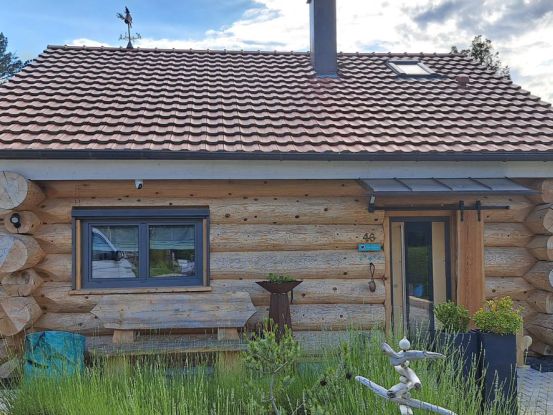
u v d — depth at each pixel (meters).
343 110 9.48
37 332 7.18
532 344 8.54
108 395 5.31
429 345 6.39
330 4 11.36
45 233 7.76
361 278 8.18
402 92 10.55
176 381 5.75
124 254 8.01
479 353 5.93
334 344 6.84
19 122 8.23
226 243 8.00
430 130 8.83
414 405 4.09
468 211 8.38
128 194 7.95
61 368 6.18
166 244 8.06
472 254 8.35
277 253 8.08
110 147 7.57
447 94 10.56
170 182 7.95
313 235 8.09
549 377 7.43
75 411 4.94
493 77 11.65
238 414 4.94
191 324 7.30
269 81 10.81
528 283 8.50
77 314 7.75
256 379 5.32
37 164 7.58
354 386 5.05
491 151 8.07
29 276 7.44
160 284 7.97
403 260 8.61
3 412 5.49
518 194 7.69
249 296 7.55
